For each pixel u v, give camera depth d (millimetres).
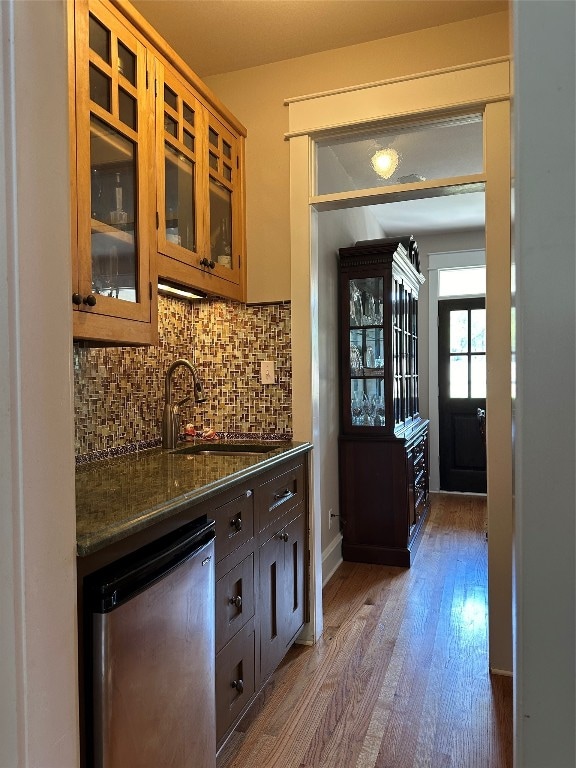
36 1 863
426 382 5891
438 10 2355
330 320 3670
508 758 1762
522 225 583
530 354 579
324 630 2689
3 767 828
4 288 825
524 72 583
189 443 2619
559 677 569
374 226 5148
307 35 2498
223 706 1701
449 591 3164
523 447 581
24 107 839
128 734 1188
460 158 2885
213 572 1593
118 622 1163
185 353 2766
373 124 2473
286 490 2326
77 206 1524
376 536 3703
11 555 828
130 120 1812
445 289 5875
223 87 2797
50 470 891
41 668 860
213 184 2445
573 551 566
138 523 1265
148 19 2357
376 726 1935
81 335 1551
